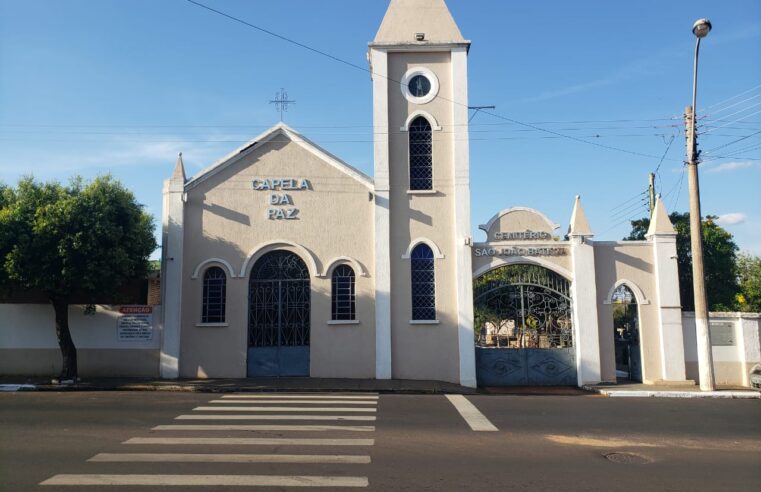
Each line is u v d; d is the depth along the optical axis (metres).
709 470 8.09
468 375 18.31
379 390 16.66
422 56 20.16
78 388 16.55
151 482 7.20
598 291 18.80
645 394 16.38
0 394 15.28
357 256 19.25
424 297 19.17
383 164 19.42
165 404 13.41
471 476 7.60
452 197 19.42
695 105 17.89
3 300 18.70
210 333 18.88
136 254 18.00
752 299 29.77
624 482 7.46
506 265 19.14
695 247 17.66
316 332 18.88
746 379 18.48
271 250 19.31
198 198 19.55
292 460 8.31
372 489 7.00
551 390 17.72
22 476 7.45
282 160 19.70
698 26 16.97
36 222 16.25
